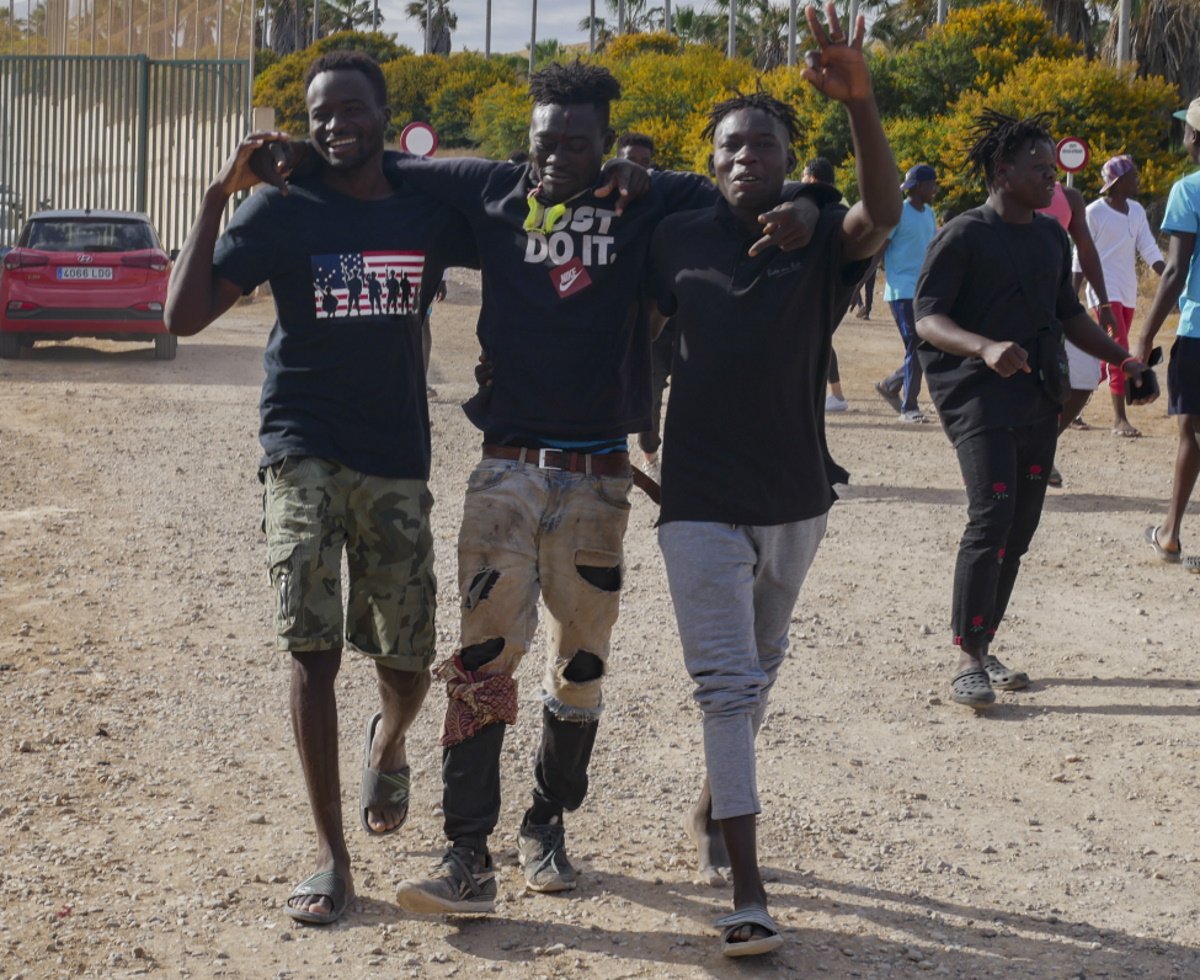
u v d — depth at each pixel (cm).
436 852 434
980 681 580
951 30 3531
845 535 878
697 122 4069
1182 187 765
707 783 423
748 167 367
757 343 371
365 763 437
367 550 402
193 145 2528
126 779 481
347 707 559
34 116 2567
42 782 475
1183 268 769
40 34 2627
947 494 999
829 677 618
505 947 376
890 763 523
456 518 888
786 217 358
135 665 603
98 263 1600
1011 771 518
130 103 2523
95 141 2542
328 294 389
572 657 398
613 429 392
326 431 393
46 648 621
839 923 395
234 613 684
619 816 466
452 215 403
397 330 393
